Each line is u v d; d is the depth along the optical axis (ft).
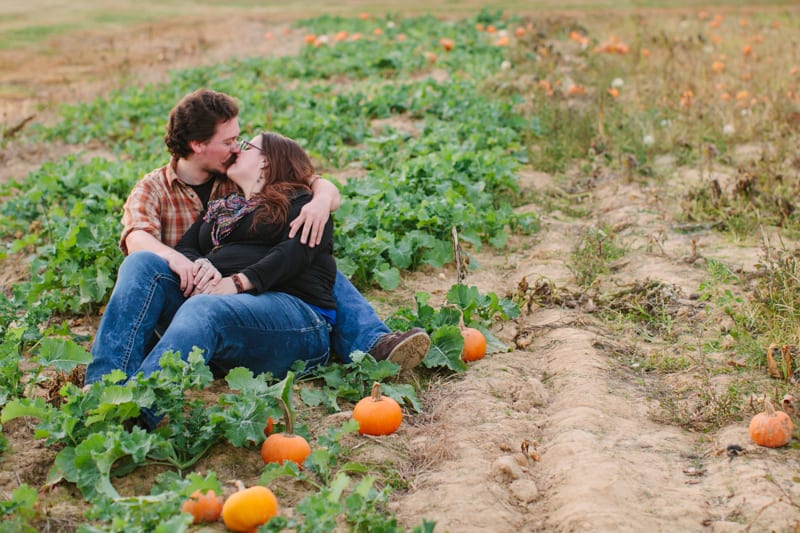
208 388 14.52
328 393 14.25
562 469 12.32
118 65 51.26
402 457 12.84
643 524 10.89
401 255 20.04
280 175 15.06
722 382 14.67
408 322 16.28
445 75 45.55
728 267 19.79
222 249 14.78
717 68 38.60
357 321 15.11
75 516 11.16
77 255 19.03
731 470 12.12
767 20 65.26
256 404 12.43
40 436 11.95
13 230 24.41
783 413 12.82
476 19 64.49
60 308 18.19
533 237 23.15
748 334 15.93
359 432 13.35
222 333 13.44
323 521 10.25
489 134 31.42
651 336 16.98
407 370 15.30
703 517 11.09
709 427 13.46
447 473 12.34
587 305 18.19
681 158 28.81
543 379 15.46
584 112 33.99
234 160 15.38
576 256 20.75
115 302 13.41
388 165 28.68
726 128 30.07
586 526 10.86
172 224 15.89
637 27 59.06
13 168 31.81
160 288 13.85
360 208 21.49
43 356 13.35
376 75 46.14
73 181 26.21
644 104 34.55
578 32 59.06
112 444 11.43
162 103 39.58
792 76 37.96
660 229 22.30
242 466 12.40
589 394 14.43
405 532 10.81
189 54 56.39
